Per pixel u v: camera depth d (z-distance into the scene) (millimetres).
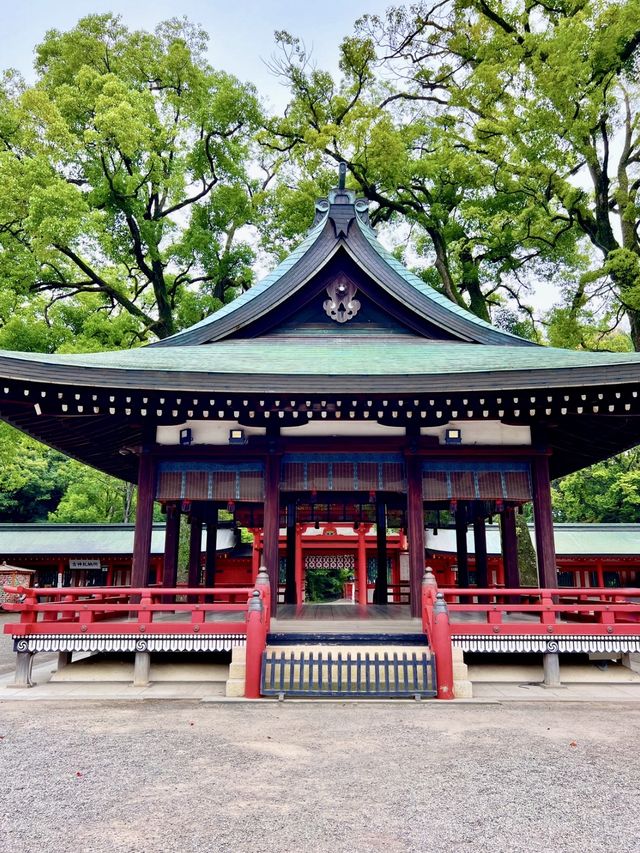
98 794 4656
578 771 5230
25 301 21156
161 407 10203
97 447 13141
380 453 11086
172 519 12922
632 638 8984
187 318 25578
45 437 12227
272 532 10648
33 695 8492
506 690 8859
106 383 9367
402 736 6328
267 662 8398
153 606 9156
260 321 13141
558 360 10320
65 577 27953
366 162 22969
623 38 18938
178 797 4586
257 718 7098
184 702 8016
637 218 20969
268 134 26812
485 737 6309
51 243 19250
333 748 5867
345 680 8414
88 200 23141
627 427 11336
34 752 5766
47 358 9688
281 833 3941
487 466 11031
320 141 22516
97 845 3766
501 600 14500
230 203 25719
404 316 13242
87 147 22969
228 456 10992
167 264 27047
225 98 25188
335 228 13070
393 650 8766
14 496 40938
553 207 22922
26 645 9094
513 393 9664
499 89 21469
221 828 4020
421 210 25250
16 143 20953
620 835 3963
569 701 8156
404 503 15812
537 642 8984
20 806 4426
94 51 24828
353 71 26141
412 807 4406
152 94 24781
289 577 16234
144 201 25344
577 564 25359
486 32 23188
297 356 11461
